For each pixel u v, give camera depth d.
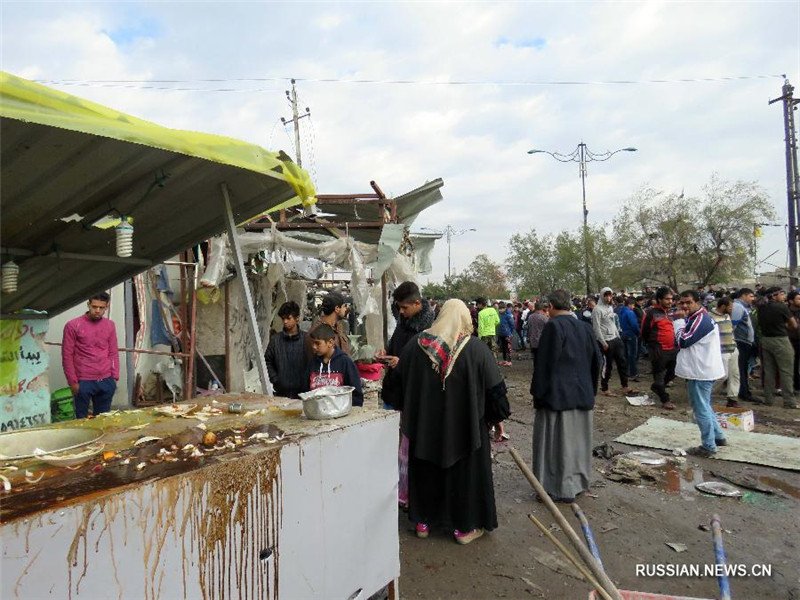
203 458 1.77
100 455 1.84
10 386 4.06
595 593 2.22
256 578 1.79
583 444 4.27
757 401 8.09
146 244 3.70
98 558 1.39
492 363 3.50
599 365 4.36
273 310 8.94
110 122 1.96
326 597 2.09
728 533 3.69
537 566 3.29
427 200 10.69
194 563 1.61
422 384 3.53
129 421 2.41
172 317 7.63
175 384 7.34
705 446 5.32
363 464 2.30
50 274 3.67
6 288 3.21
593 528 3.79
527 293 38.53
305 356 3.90
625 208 25.89
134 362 7.08
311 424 2.24
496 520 3.67
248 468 1.77
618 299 12.47
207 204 3.40
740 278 24.09
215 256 6.38
